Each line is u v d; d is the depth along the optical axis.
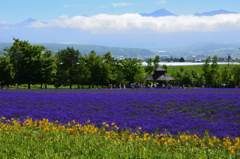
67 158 9.49
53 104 28.86
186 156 10.44
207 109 26.00
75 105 28.44
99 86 120.00
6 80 87.56
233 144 14.78
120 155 9.90
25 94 38.22
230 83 126.56
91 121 20.72
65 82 105.81
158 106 27.80
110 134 14.91
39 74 87.88
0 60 86.69
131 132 16.72
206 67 192.88
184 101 30.66
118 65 124.75
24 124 16.88
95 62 107.69
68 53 99.06
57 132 14.33
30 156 9.62
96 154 10.12
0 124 16.86
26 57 85.50
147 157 9.82
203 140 14.46
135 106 27.91
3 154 9.54
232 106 26.75
